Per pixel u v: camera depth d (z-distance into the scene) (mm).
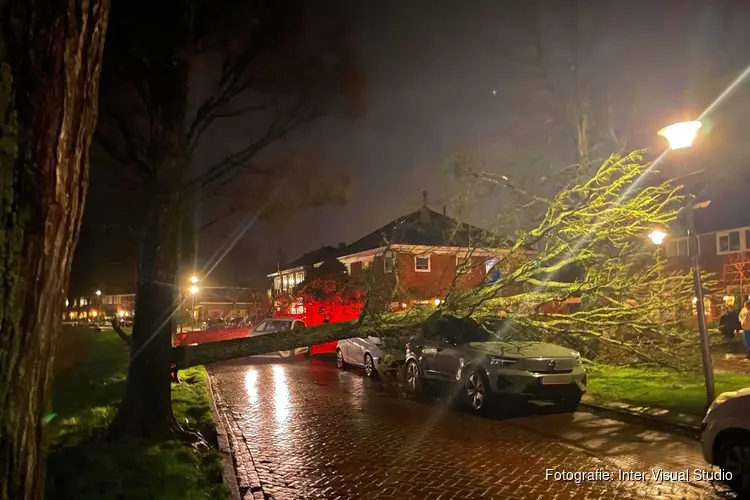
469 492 5922
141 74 7258
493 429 8852
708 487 5965
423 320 8047
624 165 8344
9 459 2045
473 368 10102
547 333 9375
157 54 7043
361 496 5852
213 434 8461
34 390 2125
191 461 6383
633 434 8375
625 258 9930
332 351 21375
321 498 5809
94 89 2381
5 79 2070
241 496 5855
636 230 9336
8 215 2045
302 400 11789
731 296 23797
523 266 8320
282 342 7508
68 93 2211
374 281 7883
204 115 7488
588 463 6898
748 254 29062
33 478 2131
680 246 32344
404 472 6645
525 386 9484
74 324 50844
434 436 8422
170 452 6402
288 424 9391
